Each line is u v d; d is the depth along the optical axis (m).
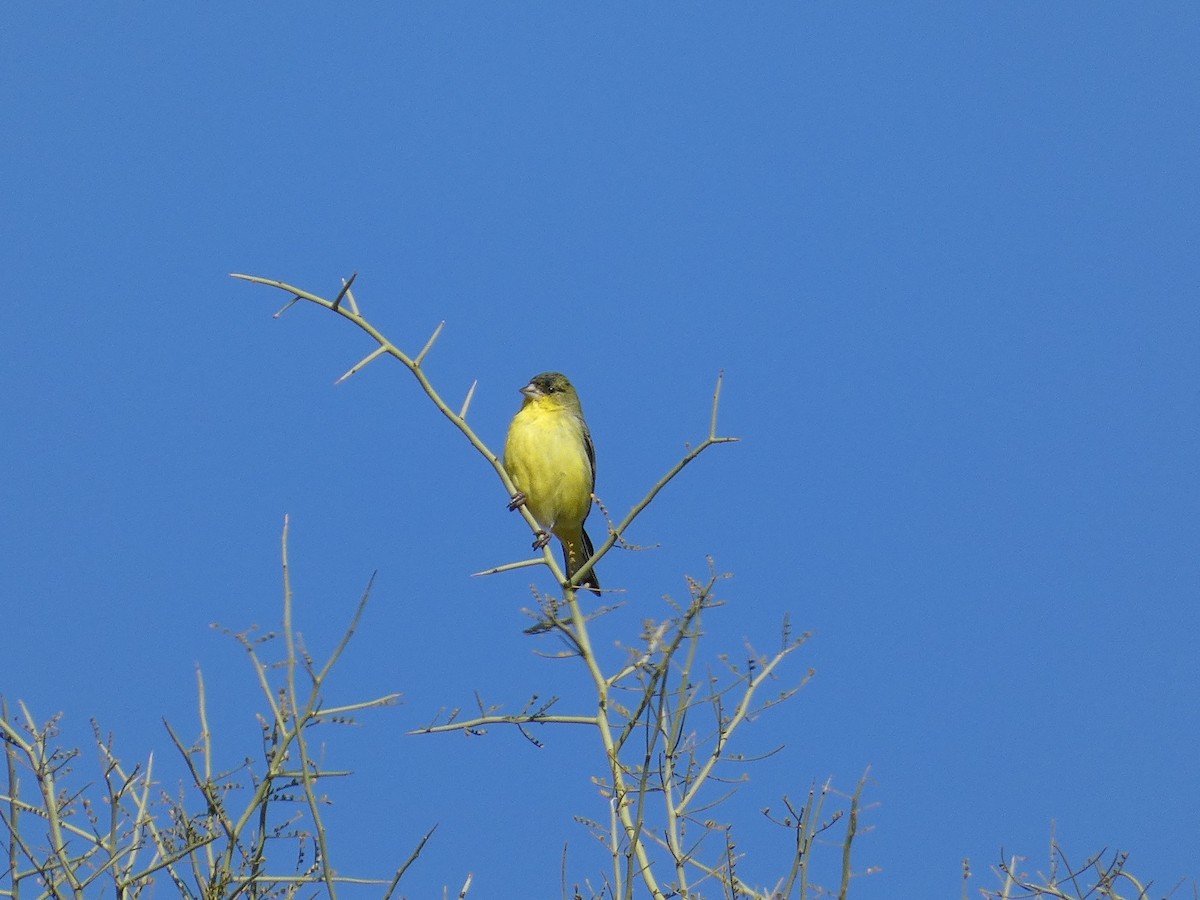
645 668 10.06
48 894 9.51
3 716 9.82
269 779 9.49
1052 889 10.94
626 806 10.06
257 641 9.64
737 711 10.50
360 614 9.54
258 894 9.51
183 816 9.68
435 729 10.57
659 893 9.63
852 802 8.30
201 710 9.75
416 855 9.33
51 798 9.59
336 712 9.64
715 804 10.13
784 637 10.78
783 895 9.05
